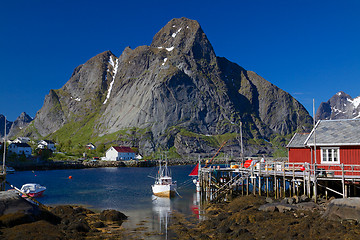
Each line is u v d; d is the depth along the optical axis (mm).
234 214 31156
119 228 31578
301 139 42812
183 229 30453
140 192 60125
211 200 45500
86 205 46094
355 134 37656
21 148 175375
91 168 157875
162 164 189625
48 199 51750
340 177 33219
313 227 24453
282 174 37781
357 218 24641
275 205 30922
